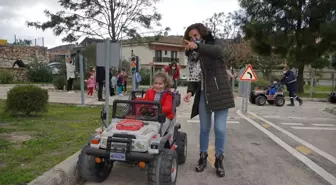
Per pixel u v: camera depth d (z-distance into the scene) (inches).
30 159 198.8
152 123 178.1
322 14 940.6
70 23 934.4
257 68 1776.6
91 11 942.4
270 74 1663.4
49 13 930.1
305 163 226.5
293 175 201.0
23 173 170.7
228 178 193.6
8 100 369.1
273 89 650.2
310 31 964.6
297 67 1044.5
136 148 157.9
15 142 243.4
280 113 517.7
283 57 1063.0
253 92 661.3
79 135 271.9
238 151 258.2
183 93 827.4
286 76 661.9
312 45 962.1
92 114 417.4
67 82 821.9
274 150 263.0
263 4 1048.8
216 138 196.4
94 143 165.3
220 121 192.7
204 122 198.4
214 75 187.9
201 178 192.4
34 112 400.2
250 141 296.0
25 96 366.6
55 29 934.4
